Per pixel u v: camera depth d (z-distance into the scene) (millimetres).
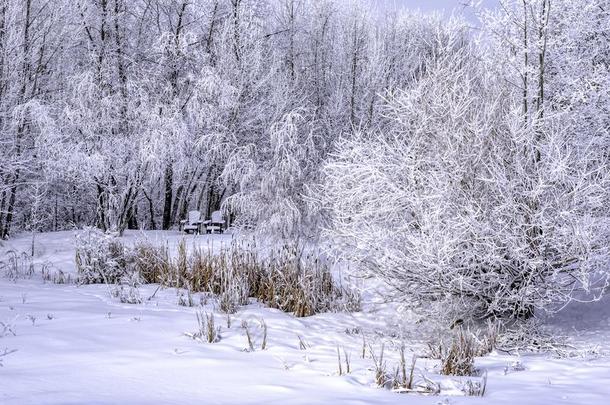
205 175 21266
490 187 6707
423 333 6965
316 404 3336
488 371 4875
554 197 6531
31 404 2990
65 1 16594
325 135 18172
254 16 19078
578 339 6527
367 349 5859
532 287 6473
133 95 16156
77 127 15508
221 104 17188
